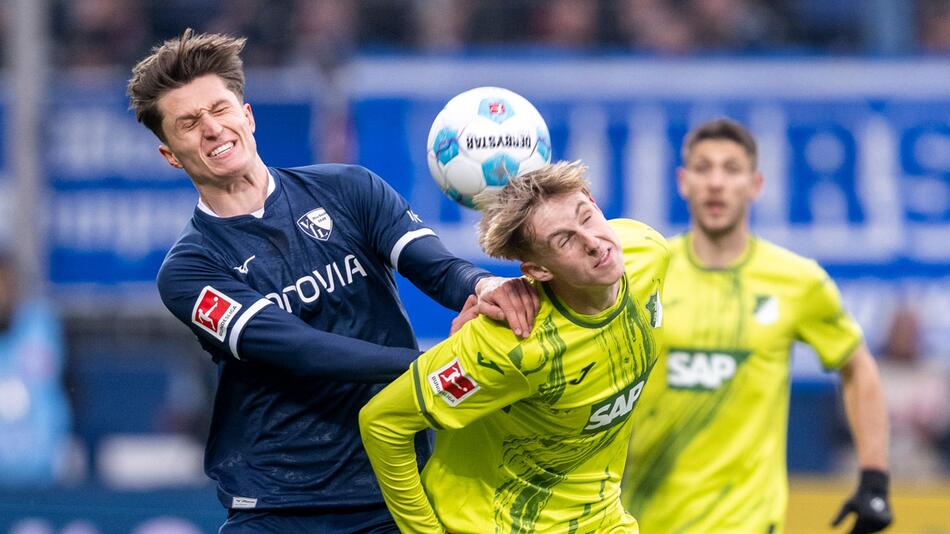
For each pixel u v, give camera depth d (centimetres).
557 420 1407
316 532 1502
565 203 1291
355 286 1505
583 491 1504
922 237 3325
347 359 1398
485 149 1470
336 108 3356
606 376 1395
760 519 2050
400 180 3297
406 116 3309
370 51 3322
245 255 1470
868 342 3331
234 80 1469
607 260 1294
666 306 2119
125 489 2844
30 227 3388
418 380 1369
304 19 3709
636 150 3322
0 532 2853
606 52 3453
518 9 3703
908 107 3344
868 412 2120
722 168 2127
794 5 3828
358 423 1477
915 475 3331
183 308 1455
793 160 3338
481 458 1464
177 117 1429
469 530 1470
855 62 3344
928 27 3744
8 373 3291
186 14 3769
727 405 2080
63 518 2847
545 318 1354
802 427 3353
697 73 3334
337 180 1526
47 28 3706
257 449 1506
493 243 1326
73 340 3378
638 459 2109
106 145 3394
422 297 3278
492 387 1354
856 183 3334
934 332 3328
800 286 2117
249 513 1505
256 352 1425
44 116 3406
